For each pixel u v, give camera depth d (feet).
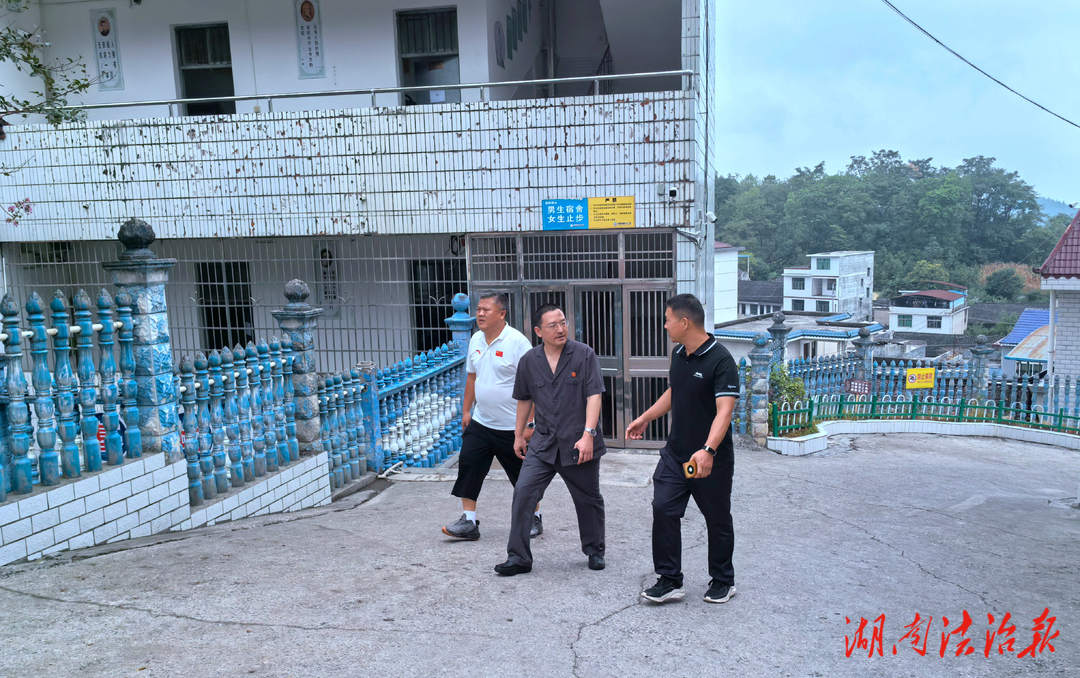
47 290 37.35
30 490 13.06
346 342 36.58
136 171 33.78
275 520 17.89
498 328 16.38
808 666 10.84
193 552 14.47
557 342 14.35
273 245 36.52
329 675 9.89
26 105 24.54
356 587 13.24
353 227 32.58
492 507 20.44
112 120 33.58
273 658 10.30
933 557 17.19
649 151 29.81
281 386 19.33
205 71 37.78
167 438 15.66
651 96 29.50
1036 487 28.37
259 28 36.76
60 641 10.41
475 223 31.55
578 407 14.51
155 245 37.22
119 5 37.27
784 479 27.27
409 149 31.71
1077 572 16.24
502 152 30.96
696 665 10.74
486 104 30.81
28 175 34.53
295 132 32.45
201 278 37.24
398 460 25.25
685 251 30.12
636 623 12.21
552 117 30.37
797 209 323.78
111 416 14.70
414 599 12.84
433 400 27.45
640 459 29.01
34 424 14.56
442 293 35.42
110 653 10.18
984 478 29.68
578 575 14.60
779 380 36.14
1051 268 52.39
